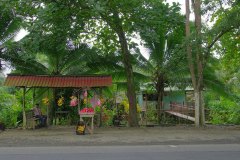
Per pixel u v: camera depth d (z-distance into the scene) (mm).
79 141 12492
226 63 20656
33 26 16031
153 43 22141
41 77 17125
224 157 9141
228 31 17016
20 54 18594
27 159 8984
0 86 26172
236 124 21594
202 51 17125
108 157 9219
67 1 15938
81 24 17391
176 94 26312
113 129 16562
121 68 21766
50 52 21203
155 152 10039
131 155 9523
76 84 16750
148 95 26641
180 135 14078
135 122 18531
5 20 20125
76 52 21219
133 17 16312
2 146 11469
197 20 17281
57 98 20562
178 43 22062
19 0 15508
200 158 9000
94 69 21891
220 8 17031
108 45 20188
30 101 21297
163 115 22734
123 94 26797
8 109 19344
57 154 9742
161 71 22141
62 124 19938
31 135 14312
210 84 23344
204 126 17859
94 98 17250
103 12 15359
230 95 23875
